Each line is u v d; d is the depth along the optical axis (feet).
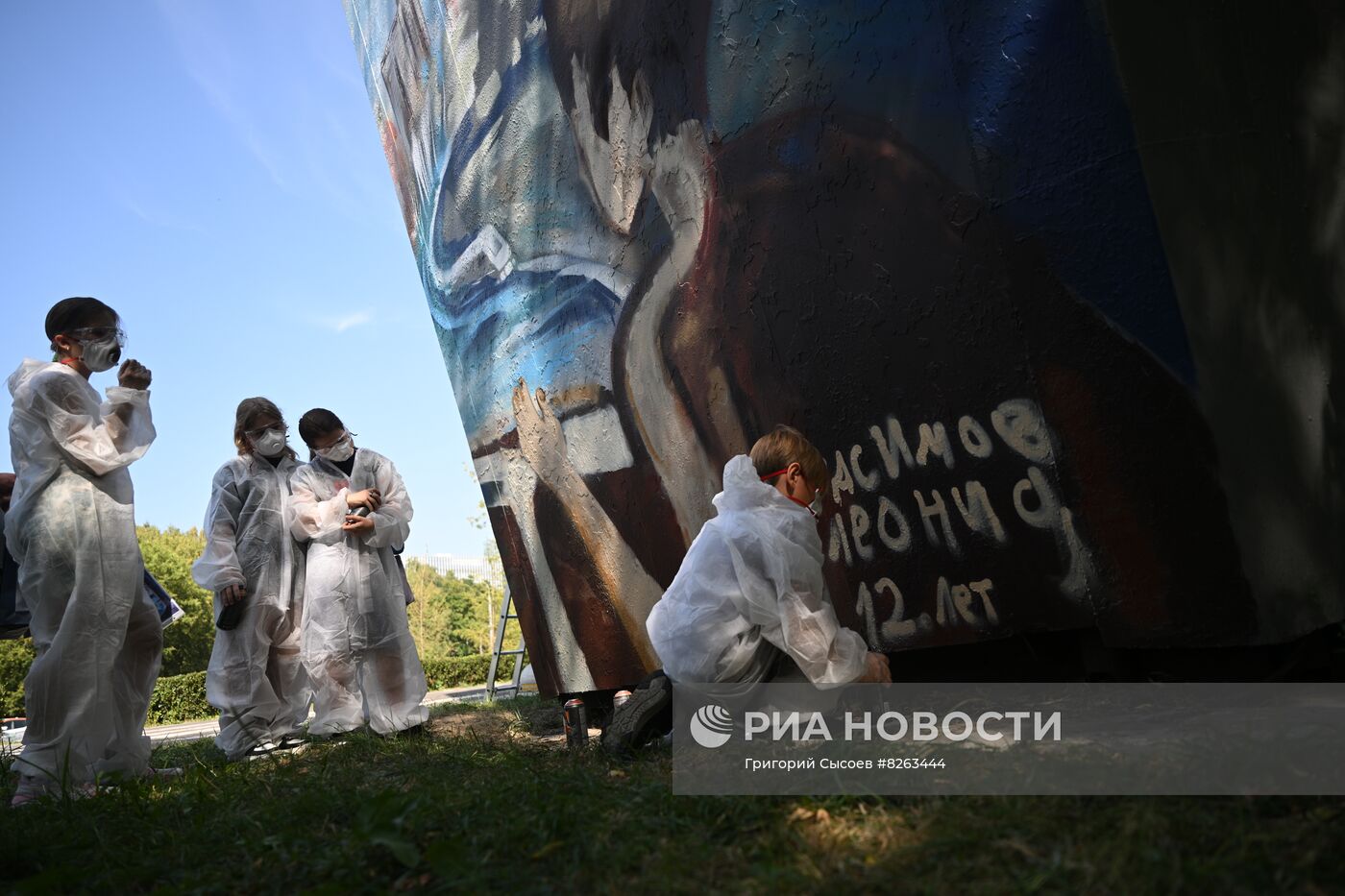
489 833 7.45
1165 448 9.63
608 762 10.68
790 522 10.50
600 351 15.90
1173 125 9.53
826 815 6.91
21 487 13.82
